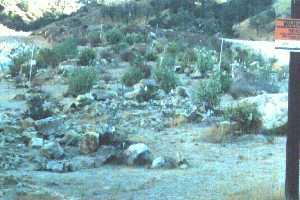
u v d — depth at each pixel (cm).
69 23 6594
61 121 1535
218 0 7288
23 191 924
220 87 2094
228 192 927
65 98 2278
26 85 2666
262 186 934
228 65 3058
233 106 1652
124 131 1534
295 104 763
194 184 1005
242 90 2203
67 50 3406
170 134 1531
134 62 3131
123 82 2509
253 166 1160
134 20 6644
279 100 1548
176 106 1934
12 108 1986
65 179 1057
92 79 2367
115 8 6919
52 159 1222
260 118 1519
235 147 1366
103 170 1151
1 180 980
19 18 8350
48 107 1919
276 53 4112
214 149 1341
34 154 1254
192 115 1714
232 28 6525
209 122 1672
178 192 950
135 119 1742
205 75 2770
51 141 1362
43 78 2811
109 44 4194
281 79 2825
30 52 3609
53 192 946
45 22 8144
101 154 1247
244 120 1489
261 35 6294
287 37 722
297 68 754
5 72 3188
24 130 1484
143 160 1202
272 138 1434
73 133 1395
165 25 6334
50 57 3256
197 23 6372
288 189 781
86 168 1172
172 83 2269
